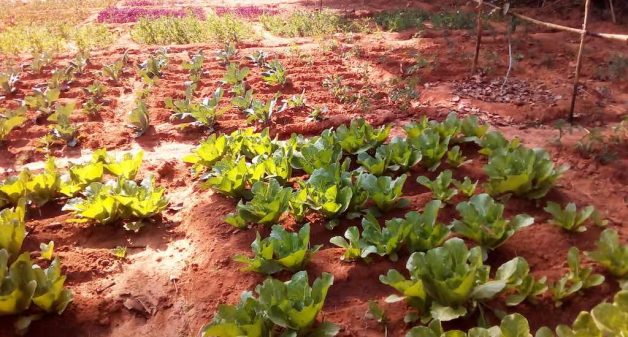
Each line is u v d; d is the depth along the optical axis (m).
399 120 6.65
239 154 5.52
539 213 4.47
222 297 3.79
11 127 6.49
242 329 3.08
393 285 3.36
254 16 13.84
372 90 7.64
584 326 2.89
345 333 3.40
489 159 5.14
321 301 3.23
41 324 3.55
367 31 11.13
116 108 7.60
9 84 8.07
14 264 3.56
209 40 11.15
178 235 4.64
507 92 7.38
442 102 7.16
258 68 8.95
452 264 3.42
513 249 4.03
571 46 9.20
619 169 5.11
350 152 5.58
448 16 11.68
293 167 5.32
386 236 3.97
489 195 4.58
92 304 3.76
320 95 7.60
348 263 3.99
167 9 15.22
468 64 8.52
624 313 2.76
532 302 3.46
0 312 3.41
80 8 15.80
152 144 6.44
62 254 4.26
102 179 5.43
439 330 3.04
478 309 3.41
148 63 8.62
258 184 4.56
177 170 5.72
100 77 8.72
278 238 3.94
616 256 3.62
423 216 4.05
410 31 11.05
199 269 4.12
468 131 5.66
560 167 4.68
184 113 6.76
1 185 5.01
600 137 5.34
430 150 5.13
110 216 4.60
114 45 10.93
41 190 4.98
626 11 11.65
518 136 6.03
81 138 6.56
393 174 5.18
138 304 3.85
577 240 4.09
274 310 3.14
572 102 6.17
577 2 12.19
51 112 7.26
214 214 4.71
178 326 3.68
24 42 10.84
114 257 4.31
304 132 6.45
